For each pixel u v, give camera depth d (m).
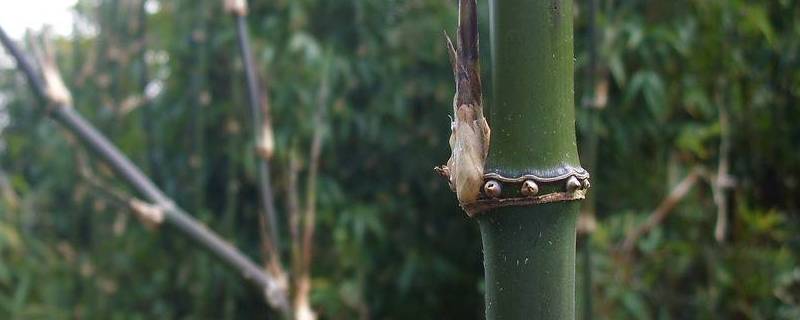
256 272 1.15
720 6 1.96
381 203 2.27
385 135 2.29
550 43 0.78
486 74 1.45
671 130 2.08
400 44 2.25
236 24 1.22
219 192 2.38
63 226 2.49
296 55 2.17
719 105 2.02
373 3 2.26
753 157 2.20
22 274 2.21
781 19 2.07
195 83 2.22
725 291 2.07
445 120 2.26
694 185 2.07
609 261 1.90
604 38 1.68
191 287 2.21
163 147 2.37
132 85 2.33
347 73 2.15
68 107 1.14
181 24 2.29
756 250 2.06
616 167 2.15
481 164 0.78
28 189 2.46
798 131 2.19
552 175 0.78
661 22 2.01
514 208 0.78
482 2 1.52
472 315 2.35
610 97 2.08
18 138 2.68
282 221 2.16
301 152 2.17
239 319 2.24
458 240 2.33
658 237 1.92
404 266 2.24
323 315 2.21
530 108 0.78
